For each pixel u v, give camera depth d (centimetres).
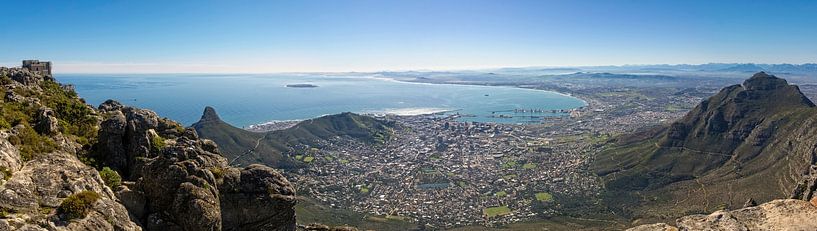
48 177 2800
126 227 2661
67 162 3159
